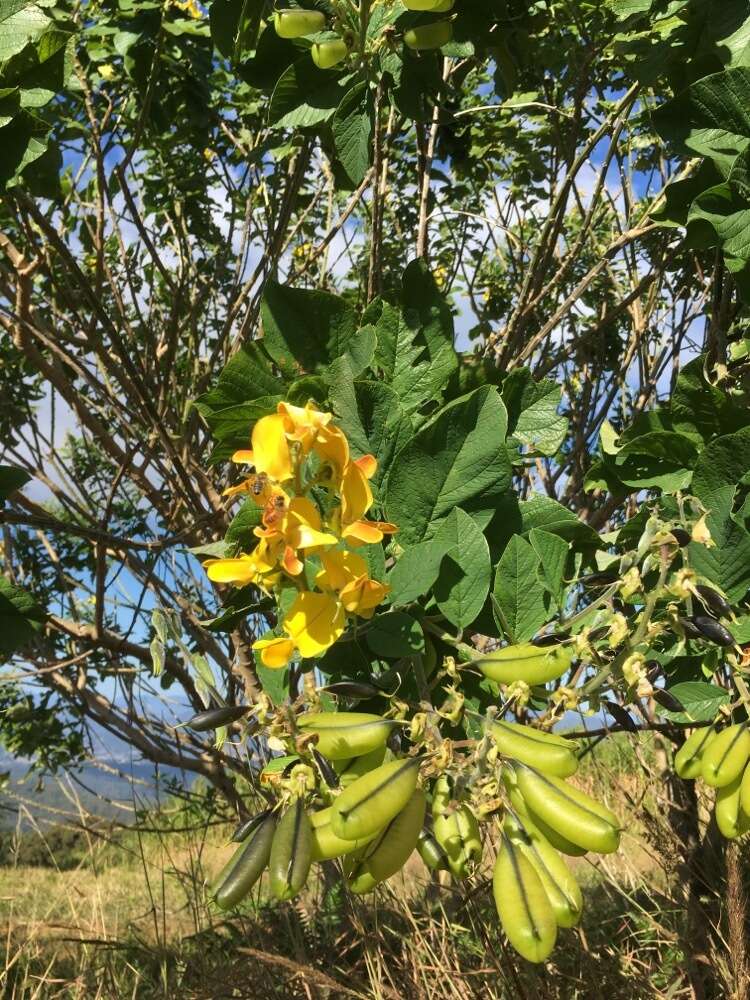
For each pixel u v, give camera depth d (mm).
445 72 3066
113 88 3717
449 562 1393
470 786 1060
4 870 4801
